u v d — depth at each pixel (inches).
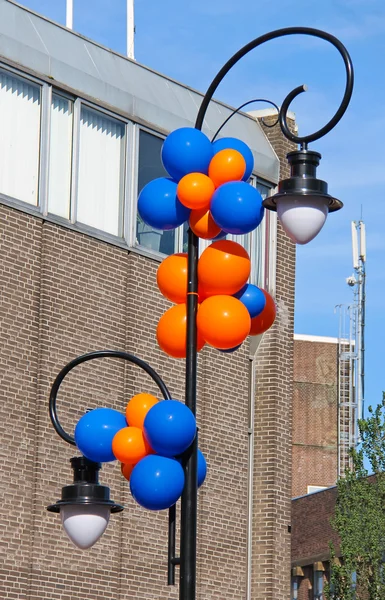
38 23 1065.5
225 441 1152.2
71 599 995.3
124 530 1047.6
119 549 1043.3
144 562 1055.6
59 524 992.9
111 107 1092.5
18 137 1018.7
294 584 2202.3
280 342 1215.6
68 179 1054.4
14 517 964.0
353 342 2618.1
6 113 1013.2
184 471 555.2
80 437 580.1
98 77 1089.4
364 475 1718.8
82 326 1036.5
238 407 1172.5
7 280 984.9
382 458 1718.8
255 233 1224.8
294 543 2222.0
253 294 596.7
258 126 1268.5
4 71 1015.6
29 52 1032.2
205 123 1187.9
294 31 565.9
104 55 1122.0
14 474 968.9
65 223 1037.2
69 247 1037.8
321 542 2169.0
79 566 1005.8
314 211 550.0
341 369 2618.1
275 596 1161.4
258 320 612.7
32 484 979.9
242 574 1147.9
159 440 544.1
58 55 1060.5
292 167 557.0
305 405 2620.6
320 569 2161.7
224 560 1131.9
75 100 1064.8
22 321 991.6
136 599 1045.2
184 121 1159.0
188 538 547.8
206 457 1131.3
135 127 1112.2
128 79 1126.4
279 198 551.8
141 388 1075.9
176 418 542.9
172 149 577.6
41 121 1034.1
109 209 1087.0
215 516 1130.0
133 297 1084.5
